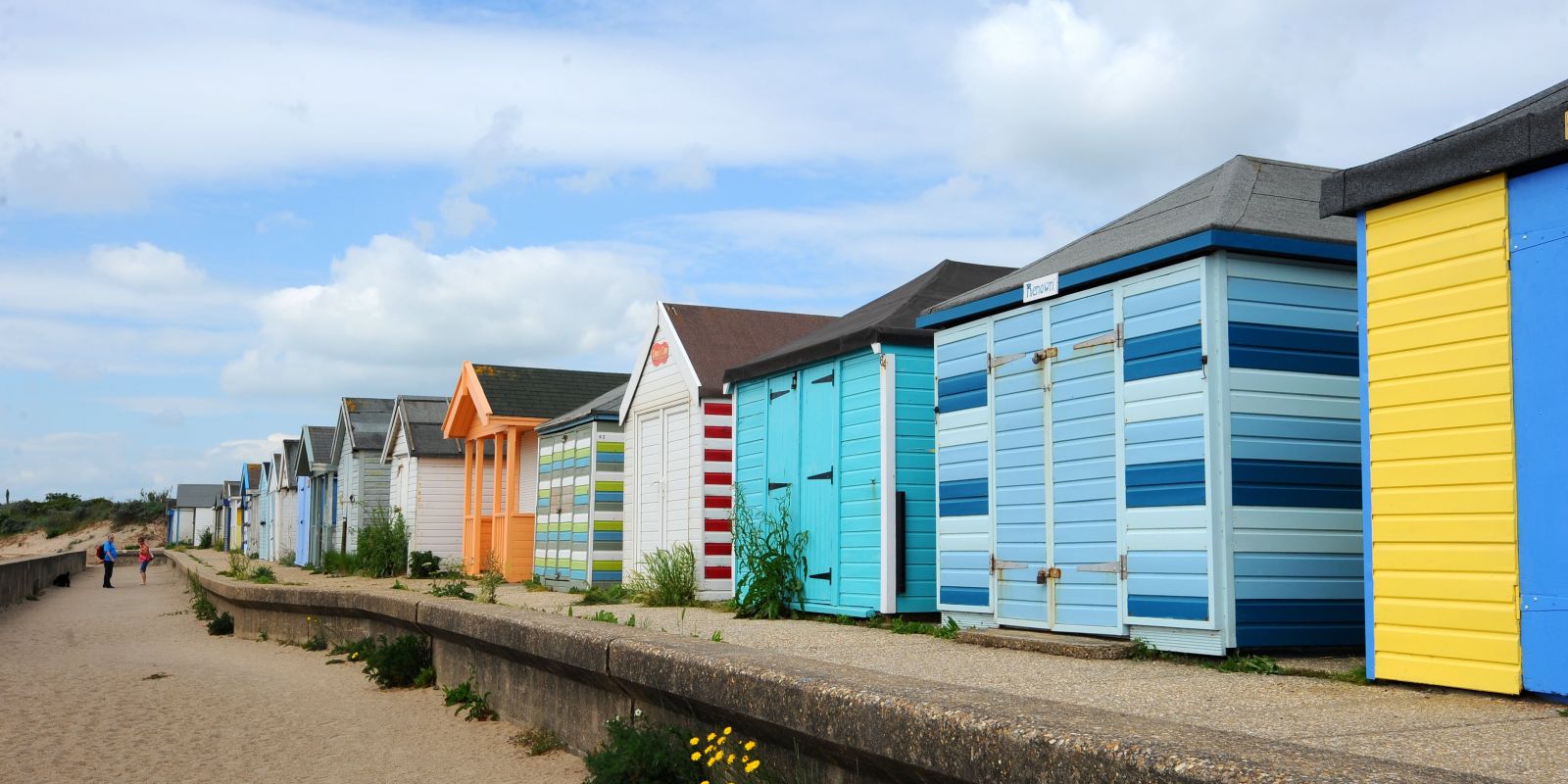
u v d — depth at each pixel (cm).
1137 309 783
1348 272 774
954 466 963
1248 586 720
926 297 1162
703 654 589
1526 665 553
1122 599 780
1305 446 747
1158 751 333
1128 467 781
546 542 1989
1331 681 639
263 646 1559
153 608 2525
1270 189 820
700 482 1468
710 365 1512
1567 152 542
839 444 1137
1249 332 739
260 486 5459
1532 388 556
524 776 700
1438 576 593
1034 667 720
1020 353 891
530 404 2314
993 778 387
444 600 1085
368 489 3159
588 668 694
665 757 586
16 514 10181
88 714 952
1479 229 584
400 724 884
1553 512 544
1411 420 611
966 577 941
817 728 480
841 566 1120
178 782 710
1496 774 400
